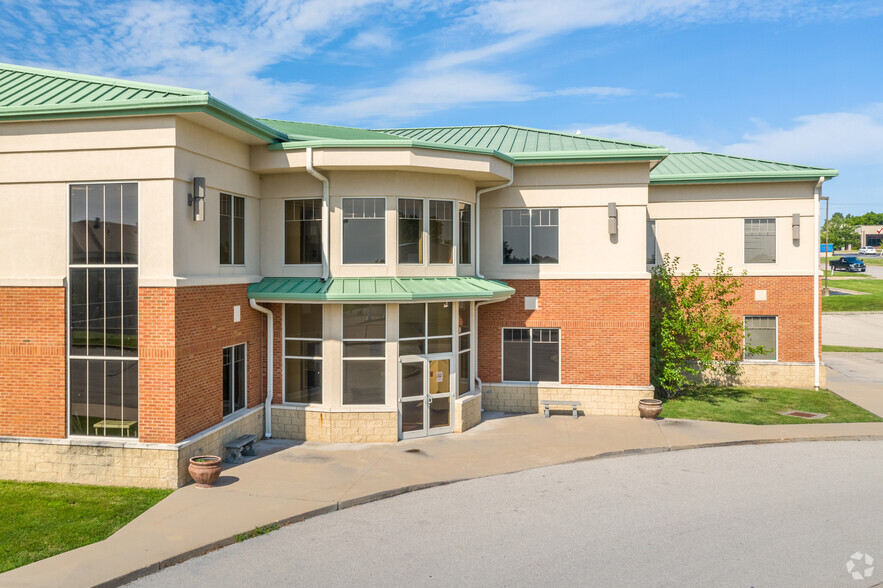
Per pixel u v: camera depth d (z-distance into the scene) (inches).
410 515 458.9
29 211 532.1
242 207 633.0
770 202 939.3
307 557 392.8
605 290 751.7
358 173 639.8
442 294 631.8
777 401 832.9
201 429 550.0
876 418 732.0
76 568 369.7
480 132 906.7
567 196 754.8
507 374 779.4
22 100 532.7
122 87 544.4
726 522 441.4
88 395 529.7
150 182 512.7
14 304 535.2
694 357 852.0
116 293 523.5
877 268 3420.3
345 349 637.3
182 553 389.4
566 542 411.2
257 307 634.2
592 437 651.5
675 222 960.3
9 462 533.0
